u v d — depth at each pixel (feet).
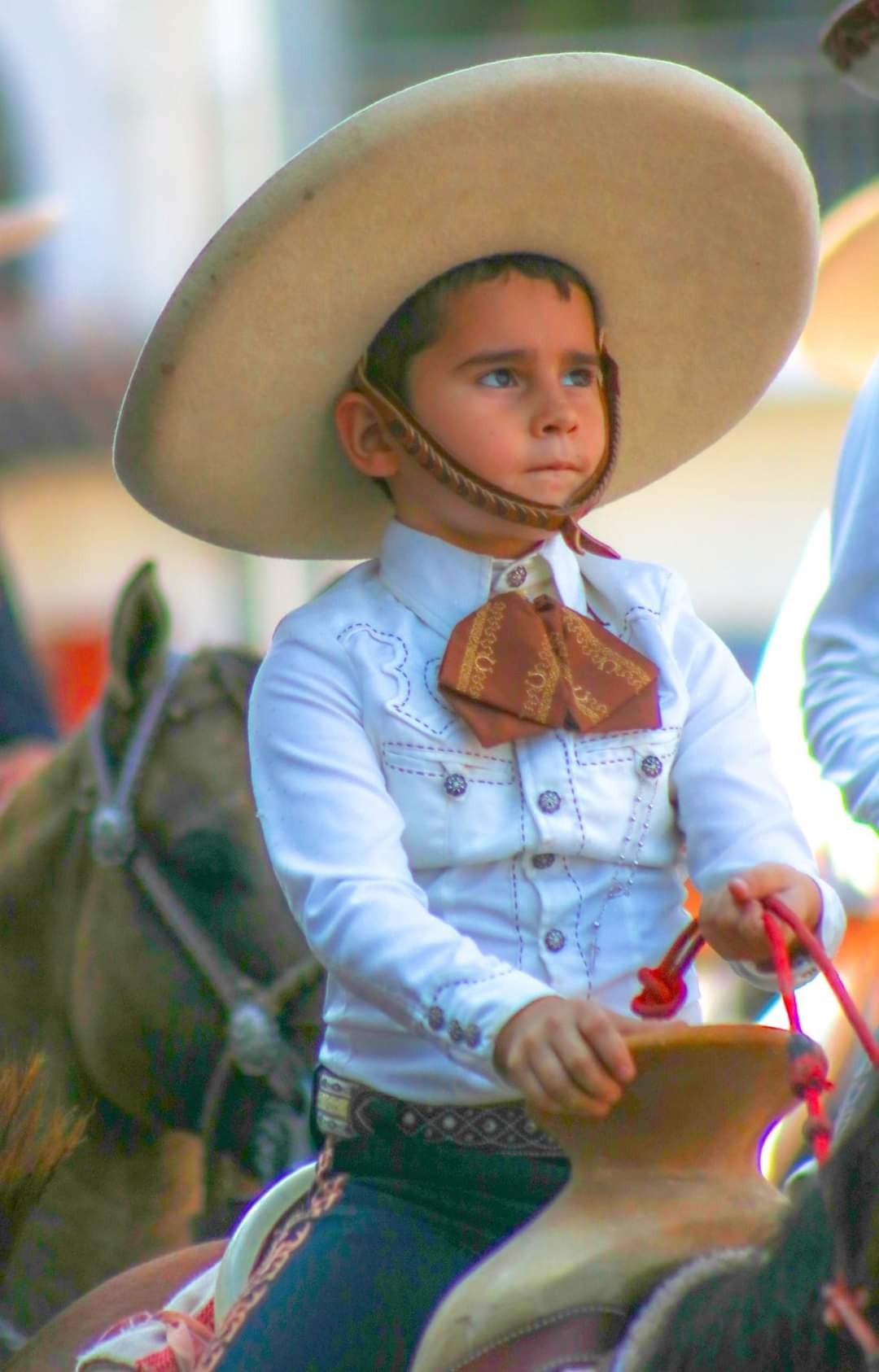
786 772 46.52
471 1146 24.68
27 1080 32.71
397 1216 24.50
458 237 25.86
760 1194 22.30
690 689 26.61
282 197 24.99
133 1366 27.09
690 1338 20.49
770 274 27.89
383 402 26.23
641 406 29.22
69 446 152.25
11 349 156.15
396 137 24.75
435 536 26.40
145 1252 38.75
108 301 155.94
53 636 147.13
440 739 25.13
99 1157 38.78
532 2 151.12
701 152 26.21
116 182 153.89
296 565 131.75
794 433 146.00
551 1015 21.58
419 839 25.09
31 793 40.57
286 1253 24.75
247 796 38.81
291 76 149.28
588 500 26.17
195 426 26.91
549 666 25.27
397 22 152.15
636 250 27.14
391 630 26.05
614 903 25.40
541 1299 21.40
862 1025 20.76
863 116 130.00
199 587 150.92
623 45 140.05
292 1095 37.68
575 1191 22.27
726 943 23.30
